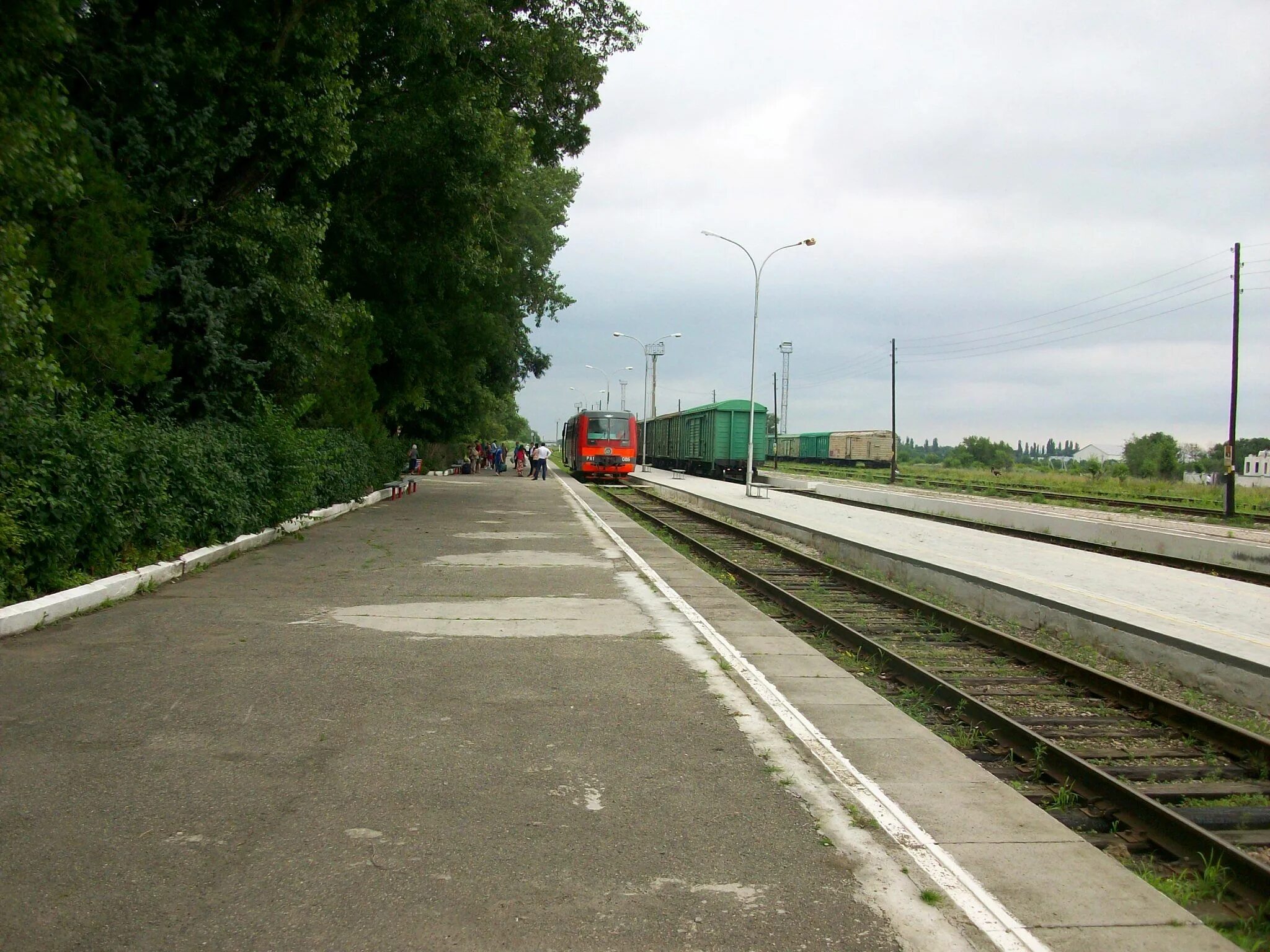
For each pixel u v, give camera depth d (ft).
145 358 40.19
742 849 12.75
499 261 80.89
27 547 27.53
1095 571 47.14
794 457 301.02
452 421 158.61
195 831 12.87
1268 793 18.54
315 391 70.23
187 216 50.85
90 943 9.91
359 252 72.13
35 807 13.55
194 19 48.49
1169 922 10.95
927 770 16.34
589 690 20.99
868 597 42.60
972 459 338.34
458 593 34.58
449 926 10.47
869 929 10.64
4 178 29.09
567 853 12.48
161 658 23.04
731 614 32.24
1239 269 96.43
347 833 12.93
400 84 67.31
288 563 41.45
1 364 27.58
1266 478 214.28
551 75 71.56
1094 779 17.78
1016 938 10.51
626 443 150.10
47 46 32.65
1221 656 26.50
